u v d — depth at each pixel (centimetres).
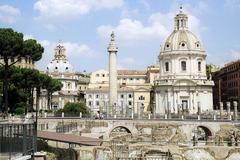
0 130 4162
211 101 16612
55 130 9344
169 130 11069
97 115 11719
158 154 7506
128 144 7850
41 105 18600
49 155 5969
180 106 16162
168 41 16962
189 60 16612
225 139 9875
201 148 7662
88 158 6669
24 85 11475
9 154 3700
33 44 10019
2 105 11106
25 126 4044
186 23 17188
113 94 14112
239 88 18238
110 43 14275
